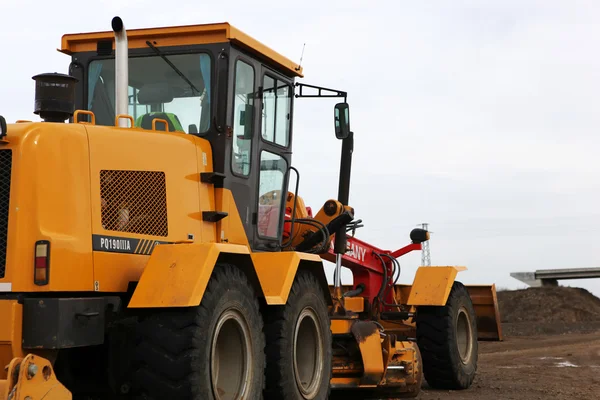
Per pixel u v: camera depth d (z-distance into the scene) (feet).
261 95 24.06
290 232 26.45
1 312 16.69
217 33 22.31
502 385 32.89
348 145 28.60
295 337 22.65
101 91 23.27
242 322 19.97
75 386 20.04
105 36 23.27
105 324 18.37
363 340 27.09
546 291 141.49
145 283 18.06
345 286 38.01
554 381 33.99
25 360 15.53
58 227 17.60
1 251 17.26
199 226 21.21
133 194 19.44
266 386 21.95
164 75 22.58
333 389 27.07
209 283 18.72
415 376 28.81
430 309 31.96
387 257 34.53
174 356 17.89
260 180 24.38
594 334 75.46
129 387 18.97
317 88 26.37
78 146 18.37
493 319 37.04
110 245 18.60
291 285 22.04
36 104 19.24
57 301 16.88
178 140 20.97
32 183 17.40
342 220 28.09
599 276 146.51
